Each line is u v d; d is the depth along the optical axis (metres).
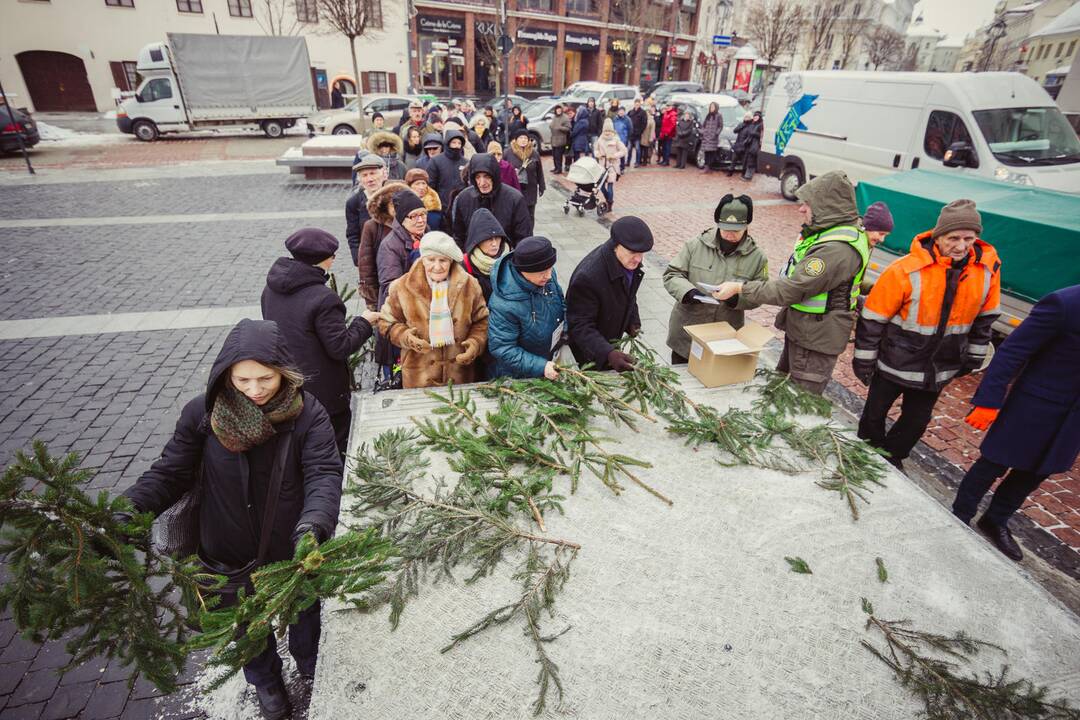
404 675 1.30
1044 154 7.61
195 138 19.14
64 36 23.39
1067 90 11.52
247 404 1.62
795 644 1.40
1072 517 3.51
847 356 5.36
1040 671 1.36
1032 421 2.75
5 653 2.57
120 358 5.14
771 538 1.71
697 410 2.23
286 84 18.72
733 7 40.00
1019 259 4.37
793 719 1.25
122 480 3.69
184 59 17.33
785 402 2.38
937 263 2.84
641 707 1.25
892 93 8.87
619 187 12.41
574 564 1.59
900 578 1.59
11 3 22.45
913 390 3.16
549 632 1.40
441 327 2.89
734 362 2.49
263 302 2.76
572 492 1.86
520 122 13.77
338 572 1.39
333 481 1.77
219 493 1.76
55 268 7.21
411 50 27.36
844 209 2.98
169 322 5.84
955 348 2.99
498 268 2.62
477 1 28.61
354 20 15.39
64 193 11.00
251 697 2.40
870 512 1.83
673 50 36.91
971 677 1.33
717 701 1.27
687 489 1.90
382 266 3.71
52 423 4.21
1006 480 3.06
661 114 15.11
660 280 7.07
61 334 5.54
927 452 4.08
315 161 12.25
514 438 1.98
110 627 1.28
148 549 1.45
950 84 7.98
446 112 14.25
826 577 1.58
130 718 2.33
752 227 9.55
